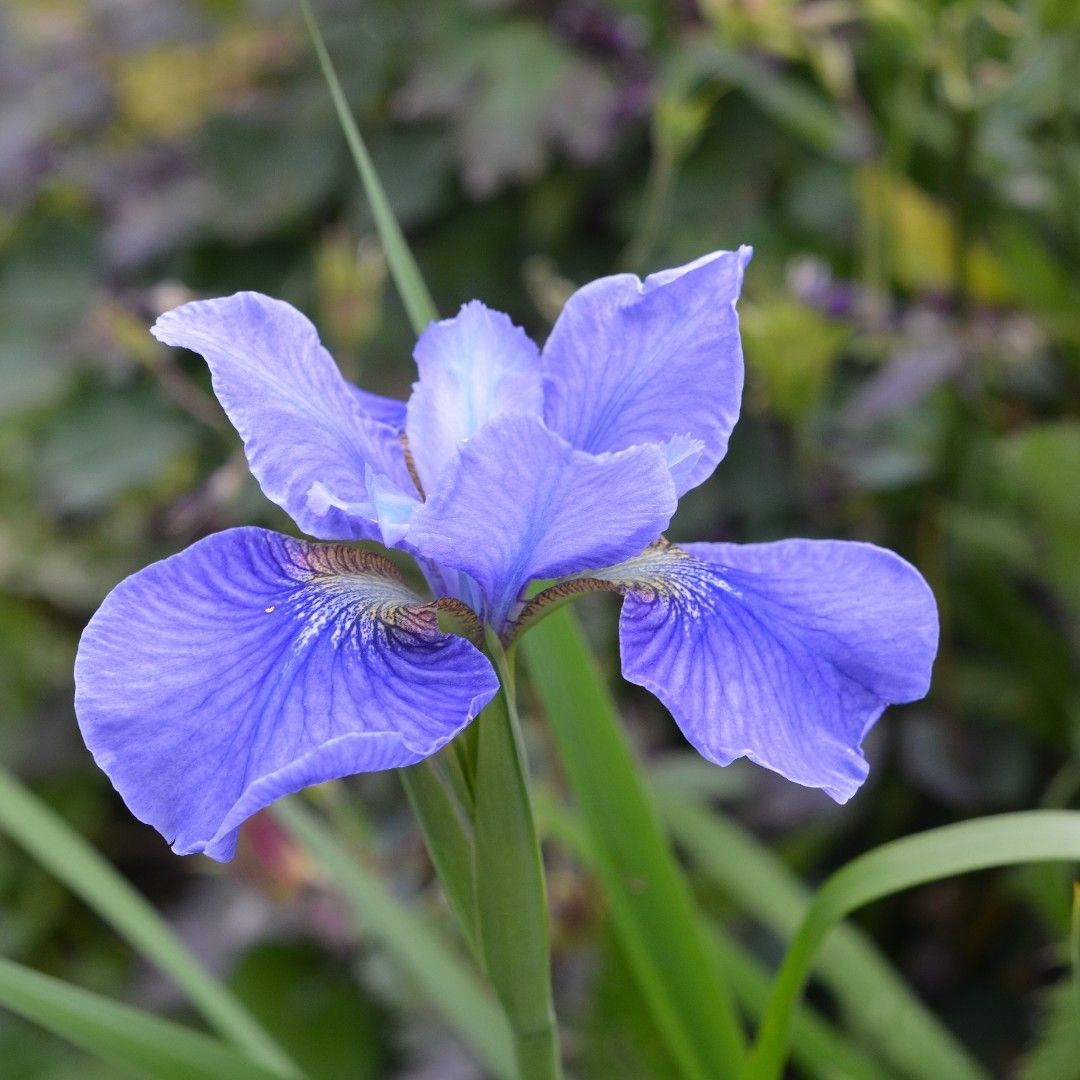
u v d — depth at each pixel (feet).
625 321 1.41
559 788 1.83
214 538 1.35
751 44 2.06
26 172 2.52
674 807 1.72
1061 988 1.62
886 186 1.98
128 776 1.29
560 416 1.42
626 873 1.50
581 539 1.35
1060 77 1.95
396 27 2.36
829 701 1.38
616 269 2.27
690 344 1.40
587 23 2.22
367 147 2.35
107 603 1.31
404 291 1.52
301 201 2.35
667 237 2.23
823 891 1.42
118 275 2.35
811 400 1.90
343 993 2.02
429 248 2.33
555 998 1.77
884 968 1.68
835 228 2.19
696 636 1.38
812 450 1.95
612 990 1.68
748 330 1.89
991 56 2.06
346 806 1.85
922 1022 1.65
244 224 2.34
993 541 1.92
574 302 1.42
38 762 2.29
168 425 2.33
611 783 1.49
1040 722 1.94
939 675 1.94
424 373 1.43
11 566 2.50
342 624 1.34
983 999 1.92
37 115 2.57
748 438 2.10
